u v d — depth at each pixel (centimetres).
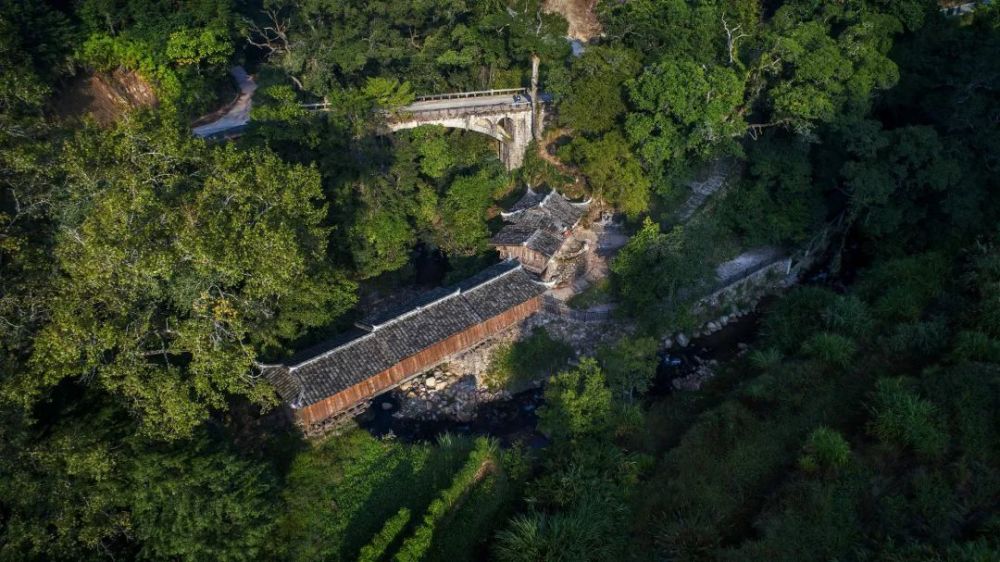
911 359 3875
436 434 3966
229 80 5900
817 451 3244
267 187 3250
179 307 2983
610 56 4991
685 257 4281
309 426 3503
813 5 5488
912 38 5353
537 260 4472
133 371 2672
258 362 3631
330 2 5369
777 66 4938
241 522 2725
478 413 4134
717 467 3381
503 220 5225
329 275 3856
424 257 5359
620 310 4516
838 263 5303
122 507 2688
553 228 4694
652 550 3023
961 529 2834
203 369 2841
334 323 3994
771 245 5303
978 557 2530
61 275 2823
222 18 5341
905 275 4519
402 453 3597
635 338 4438
